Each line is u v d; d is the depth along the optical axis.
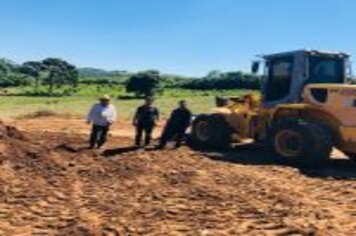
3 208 9.59
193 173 12.45
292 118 14.66
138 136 15.96
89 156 14.23
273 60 15.73
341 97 14.03
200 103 52.00
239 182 11.74
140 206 9.77
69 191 10.87
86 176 12.18
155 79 77.06
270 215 9.16
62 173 12.33
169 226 8.55
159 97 65.19
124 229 8.40
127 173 12.45
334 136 14.14
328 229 8.38
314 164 13.90
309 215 9.16
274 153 14.37
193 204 9.92
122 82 126.00
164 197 10.43
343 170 13.84
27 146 14.30
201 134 16.64
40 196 10.41
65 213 9.33
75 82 108.00
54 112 30.39
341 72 15.64
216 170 12.94
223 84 83.56
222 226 8.57
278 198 10.35
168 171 12.62
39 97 69.44
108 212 9.39
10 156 13.24
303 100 14.62
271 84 15.77
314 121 14.46
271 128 14.44
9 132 15.66
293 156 14.03
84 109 41.69
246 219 8.95
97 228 8.42
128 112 38.91
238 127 16.25
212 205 9.85
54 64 108.88
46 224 8.70
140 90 76.19
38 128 21.98
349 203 10.16
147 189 11.05
